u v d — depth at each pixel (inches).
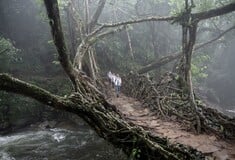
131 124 335.0
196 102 411.2
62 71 931.3
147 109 504.1
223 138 327.3
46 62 960.3
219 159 264.4
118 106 540.7
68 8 817.5
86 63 749.3
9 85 267.9
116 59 1070.4
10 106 725.9
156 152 265.4
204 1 504.7
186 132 351.6
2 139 605.0
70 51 816.9
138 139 275.3
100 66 1025.5
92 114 285.4
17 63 872.3
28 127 714.2
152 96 516.1
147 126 370.3
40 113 758.5
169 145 274.8
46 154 501.7
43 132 658.8
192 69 626.8
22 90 271.6
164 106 443.5
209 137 331.3
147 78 629.0
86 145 538.0
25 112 737.6
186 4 411.2
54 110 767.1
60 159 476.1
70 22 825.5
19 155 501.0
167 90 512.1
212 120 360.8
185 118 390.3
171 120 411.8
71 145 545.3
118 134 283.3
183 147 271.7
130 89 723.4
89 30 788.6
